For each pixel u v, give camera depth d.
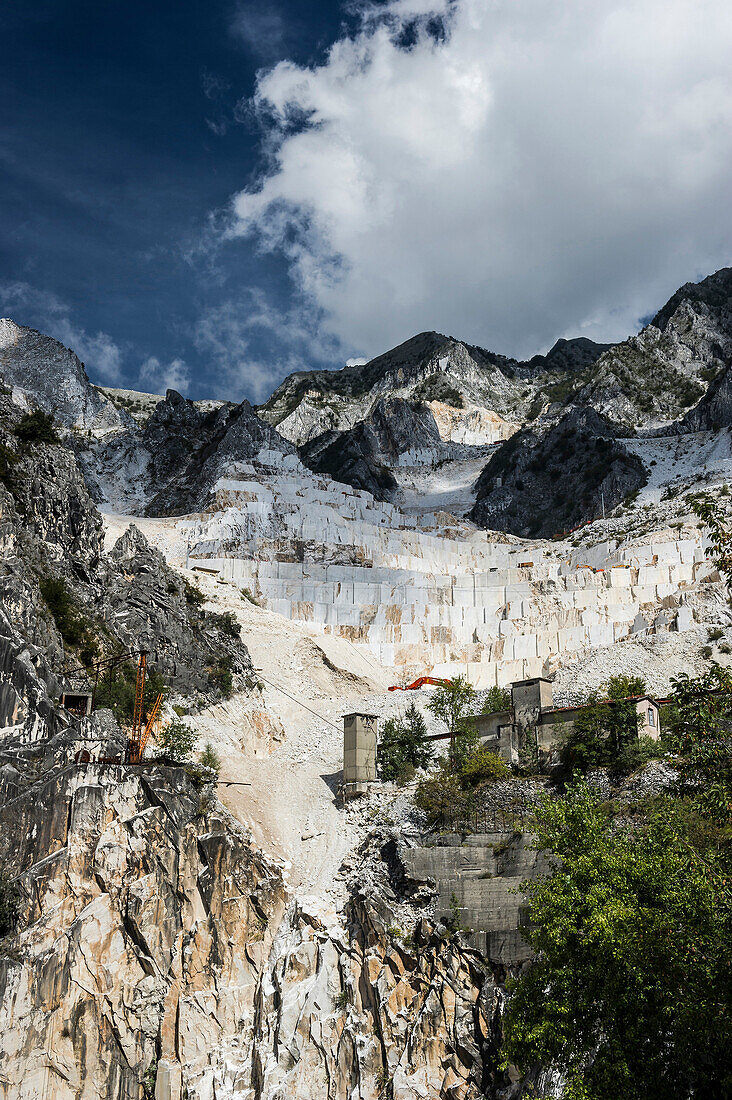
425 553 179.62
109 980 61.66
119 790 66.88
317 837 74.88
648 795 62.56
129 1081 60.28
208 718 88.00
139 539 99.06
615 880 40.28
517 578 160.25
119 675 80.69
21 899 61.78
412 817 71.75
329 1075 59.91
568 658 117.44
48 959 60.34
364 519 191.62
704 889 37.62
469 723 80.44
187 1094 60.47
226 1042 63.09
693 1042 34.97
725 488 188.50
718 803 37.25
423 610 138.38
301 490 183.62
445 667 125.38
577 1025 39.09
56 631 76.56
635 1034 36.41
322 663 109.62
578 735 71.31
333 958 64.38
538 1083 53.75
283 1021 61.97
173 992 63.16
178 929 65.31
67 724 69.88
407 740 80.75
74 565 86.62
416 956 61.69
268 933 67.75
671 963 36.06
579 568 160.88
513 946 59.97
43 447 92.19
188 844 68.12
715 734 37.75
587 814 44.66
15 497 84.81
